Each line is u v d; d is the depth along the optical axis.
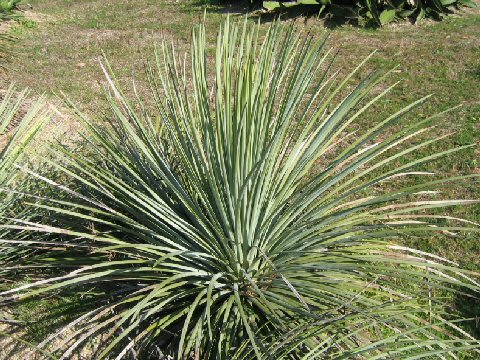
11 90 4.57
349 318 2.73
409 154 5.49
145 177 3.53
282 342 2.60
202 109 3.08
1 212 3.59
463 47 8.32
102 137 3.55
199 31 3.06
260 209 3.07
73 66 8.54
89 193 3.75
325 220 3.14
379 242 3.50
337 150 5.55
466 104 6.53
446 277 3.14
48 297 3.34
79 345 3.20
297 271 3.17
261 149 2.91
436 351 2.56
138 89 7.40
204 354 2.94
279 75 3.14
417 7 9.61
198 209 3.10
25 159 4.03
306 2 9.56
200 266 3.19
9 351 3.23
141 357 3.06
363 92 3.27
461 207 4.65
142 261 2.97
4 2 10.45
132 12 11.66
